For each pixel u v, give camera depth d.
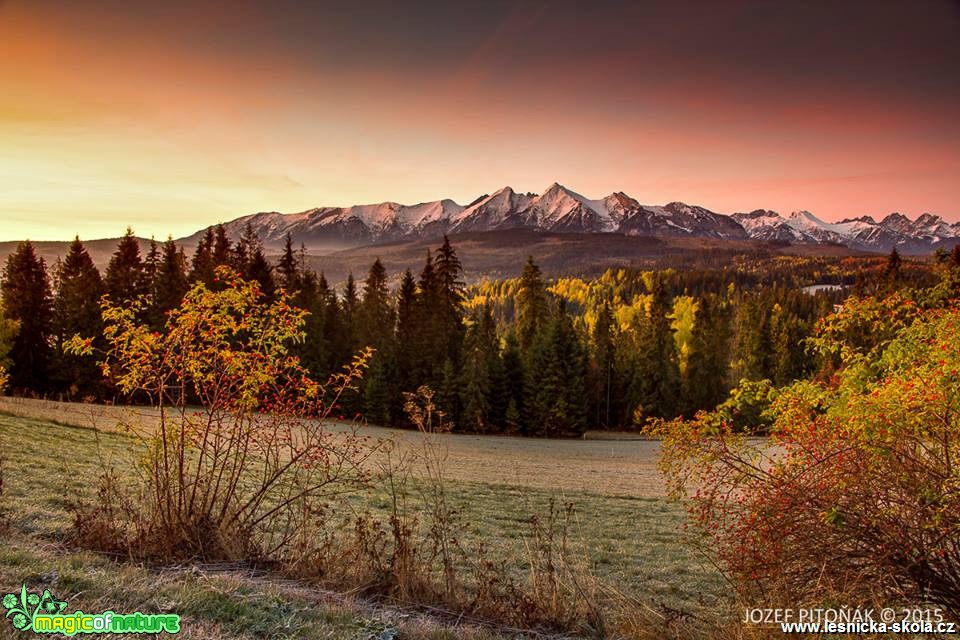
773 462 6.06
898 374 6.46
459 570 8.45
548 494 19.45
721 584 9.41
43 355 46.16
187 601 4.75
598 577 9.22
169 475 6.77
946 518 5.03
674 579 9.73
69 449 14.40
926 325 6.80
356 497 13.74
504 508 15.68
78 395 43.31
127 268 46.88
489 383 50.06
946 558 5.04
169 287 46.22
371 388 48.03
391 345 53.53
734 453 6.31
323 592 5.74
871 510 5.37
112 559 5.82
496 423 51.25
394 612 5.57
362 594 5.99
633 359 59.09
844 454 5.60
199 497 6.90
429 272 54.12
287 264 50.38
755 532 5.80
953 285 7.62
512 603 6.17
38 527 6.60
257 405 6.96
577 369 52.72
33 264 46.00
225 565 6.10
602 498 19.62
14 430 16.50
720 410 6.52
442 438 40.62
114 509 7.66
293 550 6.65
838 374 7.34
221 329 6.94
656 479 26.98
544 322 55.94
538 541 8.48
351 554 6.50
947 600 5.25
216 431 7.04
